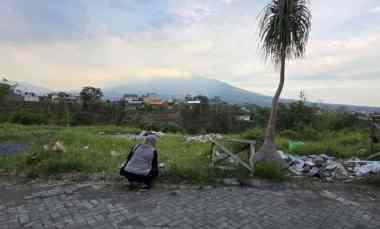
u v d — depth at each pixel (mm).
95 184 3982
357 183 4367
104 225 2684
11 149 6449
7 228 2582
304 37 5066
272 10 5176
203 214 3014
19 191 3646
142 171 3754
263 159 5039
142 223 2748
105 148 7043
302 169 4961
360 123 11531
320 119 12297
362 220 2979
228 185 4094
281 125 12008
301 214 3096
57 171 4523
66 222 2732
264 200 3508
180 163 5152
